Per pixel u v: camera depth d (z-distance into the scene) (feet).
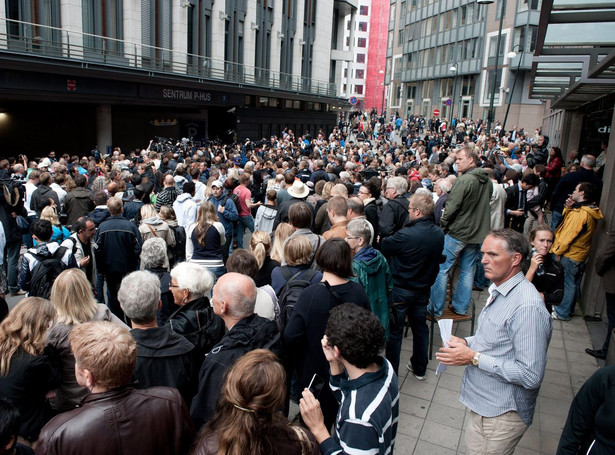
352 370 7.73
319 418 7.63
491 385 9.73
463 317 19.51
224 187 31.42
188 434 7.95
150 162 37.96
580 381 16.76
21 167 34.01
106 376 7.47
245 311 10.07
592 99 39.68
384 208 19.29
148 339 9.80
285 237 16.31
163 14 85.35
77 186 28.02
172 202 27.76
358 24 359.87
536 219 30.60
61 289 11.29
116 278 20.11
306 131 140.26
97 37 72.64
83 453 7.16
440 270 19.83
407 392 15.94
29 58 58.85
